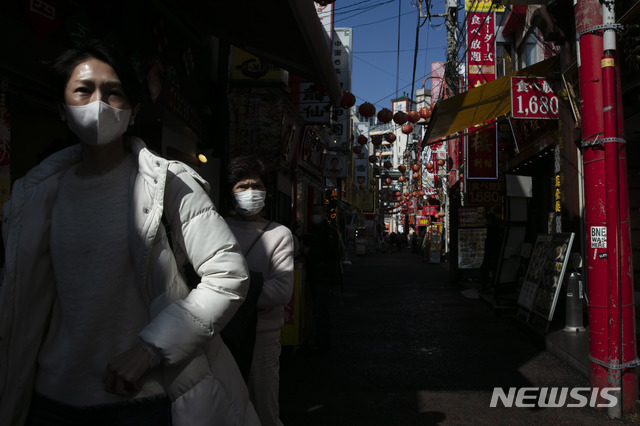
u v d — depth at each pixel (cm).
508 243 907
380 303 1009
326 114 1291
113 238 136
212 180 830
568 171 782
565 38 754
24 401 137
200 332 126
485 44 1211
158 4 581
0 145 339
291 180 1429
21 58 360
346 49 1638
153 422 133
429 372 500
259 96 850
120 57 137
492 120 1088
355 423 364
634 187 757
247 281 137
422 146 1152
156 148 645
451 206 1446
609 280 380
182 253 145
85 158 142
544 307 655
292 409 393
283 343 561
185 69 704
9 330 132
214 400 136
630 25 491
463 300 1060
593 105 391
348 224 3331
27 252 134
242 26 578
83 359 134
